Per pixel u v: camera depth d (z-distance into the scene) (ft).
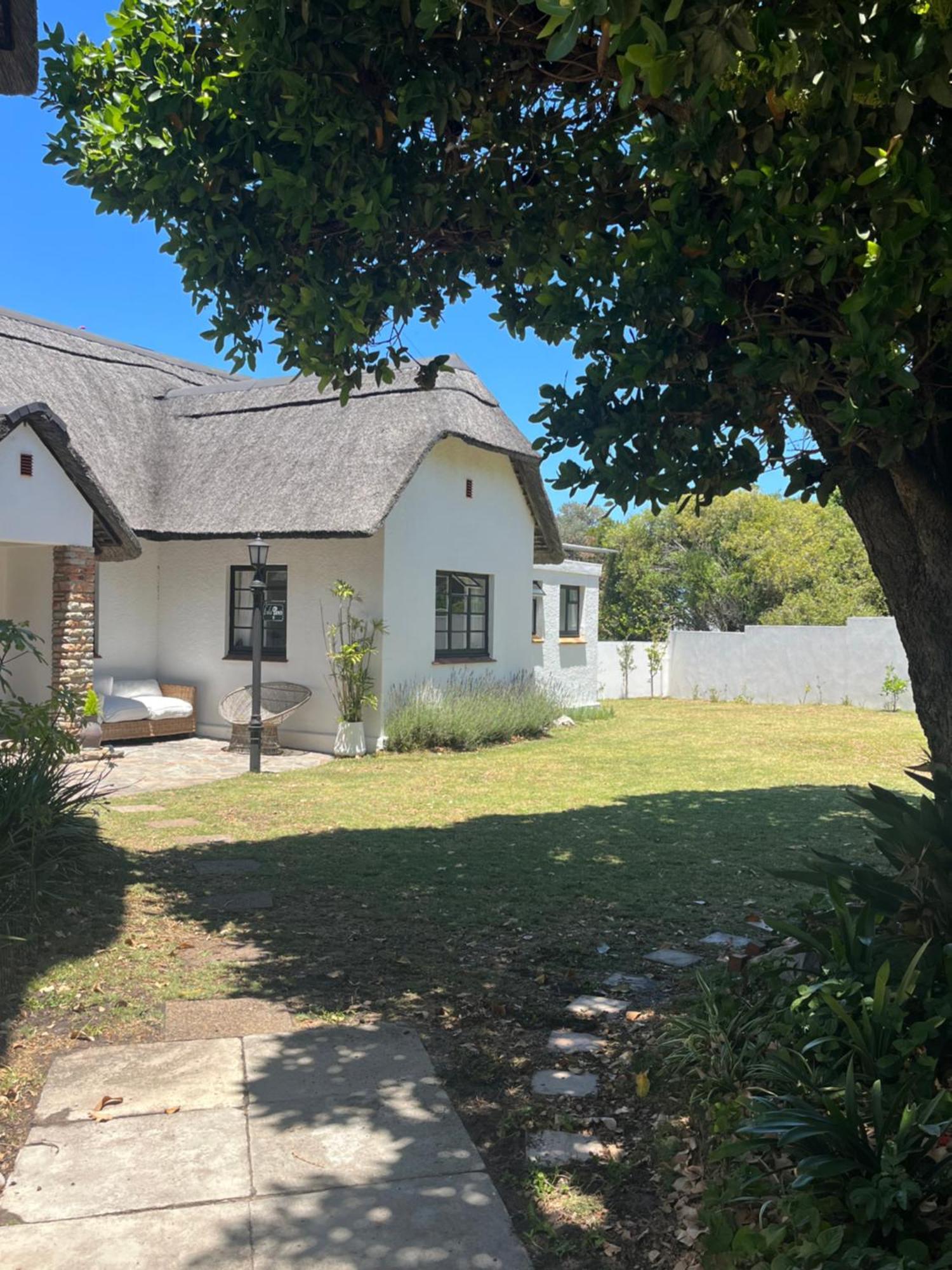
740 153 11.74
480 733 51.34
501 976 17.37
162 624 54.54
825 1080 10.75
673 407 13.53
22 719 20.59
